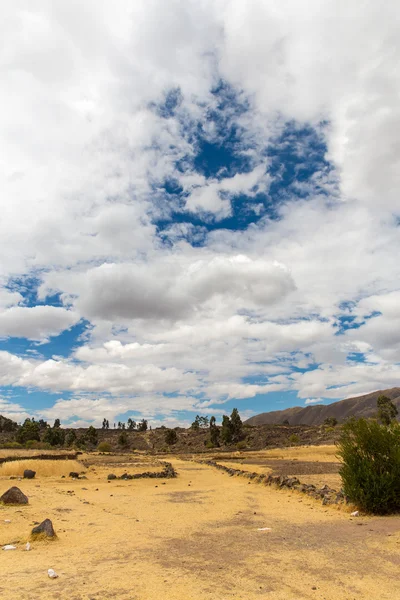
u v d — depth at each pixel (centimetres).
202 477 3109
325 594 605
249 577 682
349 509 1408
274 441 10369
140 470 3634
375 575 695
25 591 594
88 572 702
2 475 2984
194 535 1049
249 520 1284
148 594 591
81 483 2603
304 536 1020
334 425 11212
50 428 10125
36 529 986
